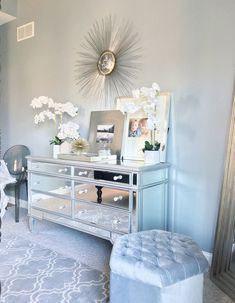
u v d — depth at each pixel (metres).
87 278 2.10
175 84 2.46
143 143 2.63
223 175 2.15
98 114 2.98
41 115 3.22
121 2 2.79
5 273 2.17
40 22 3.59
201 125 2.33
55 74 3.47
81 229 2.58
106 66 2.93
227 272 2.00
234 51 2.14
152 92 2.41
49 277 2.11
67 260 2.40
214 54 2.23
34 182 2.97
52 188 2.80
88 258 2.44
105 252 2.57
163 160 2.47
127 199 2.23
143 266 1.46
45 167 2.85
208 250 2.33
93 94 3.09
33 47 3.70
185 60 2.39
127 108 2.50
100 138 2.91
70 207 2.66
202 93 2.31
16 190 3.44
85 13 3.11
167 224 2.54
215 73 2.24
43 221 3.39
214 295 1.92
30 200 3.02
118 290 1.57
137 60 2.70
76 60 3.23
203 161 2.33
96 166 2.38
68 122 3.15
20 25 3.84
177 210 2.49
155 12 2.56
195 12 2.32
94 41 3.04
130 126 2.74
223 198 2.10
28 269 2.23
